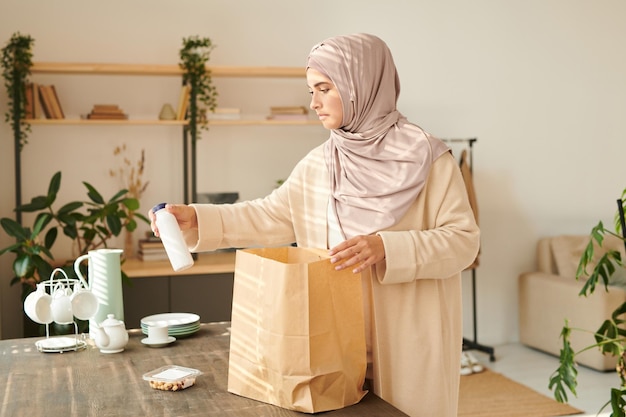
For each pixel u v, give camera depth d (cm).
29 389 170
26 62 441
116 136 491
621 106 582
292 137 520
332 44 181
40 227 412
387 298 172
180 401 158
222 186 510
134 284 447
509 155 561
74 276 398
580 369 500
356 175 182
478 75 551
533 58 561
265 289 151
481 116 554
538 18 561
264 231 199
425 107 543
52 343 212
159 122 465
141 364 191
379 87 184
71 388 170
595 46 574
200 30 500
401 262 163
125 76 489
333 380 149
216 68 470
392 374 173
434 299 175
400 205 175
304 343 146
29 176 479
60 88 479
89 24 483
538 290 539
